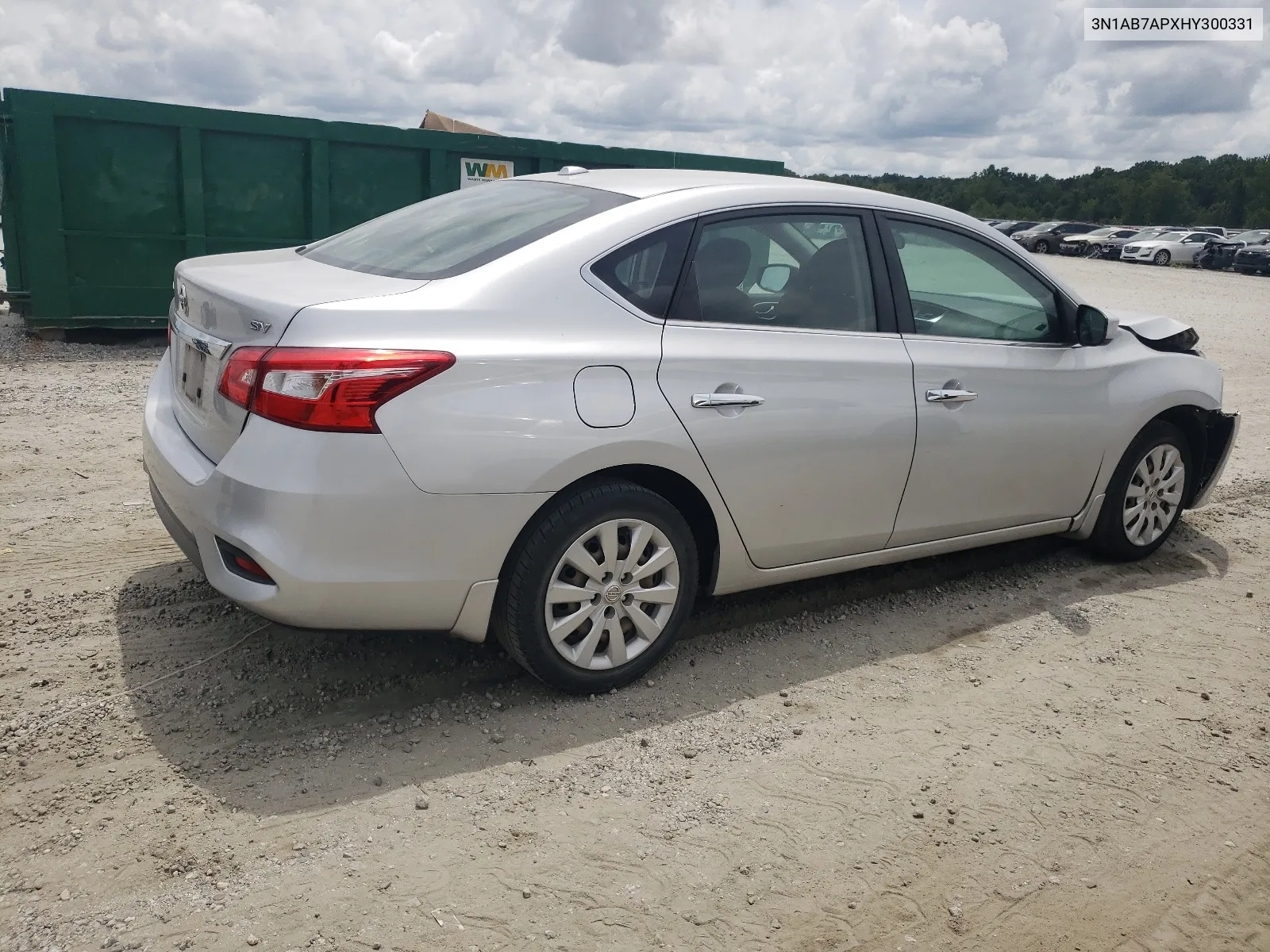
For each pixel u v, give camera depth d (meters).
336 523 2.96
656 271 3.52
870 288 4.02
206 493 3.11
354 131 10.36
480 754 3.23
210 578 3.17
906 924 2.64
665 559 3.57
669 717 3.52
